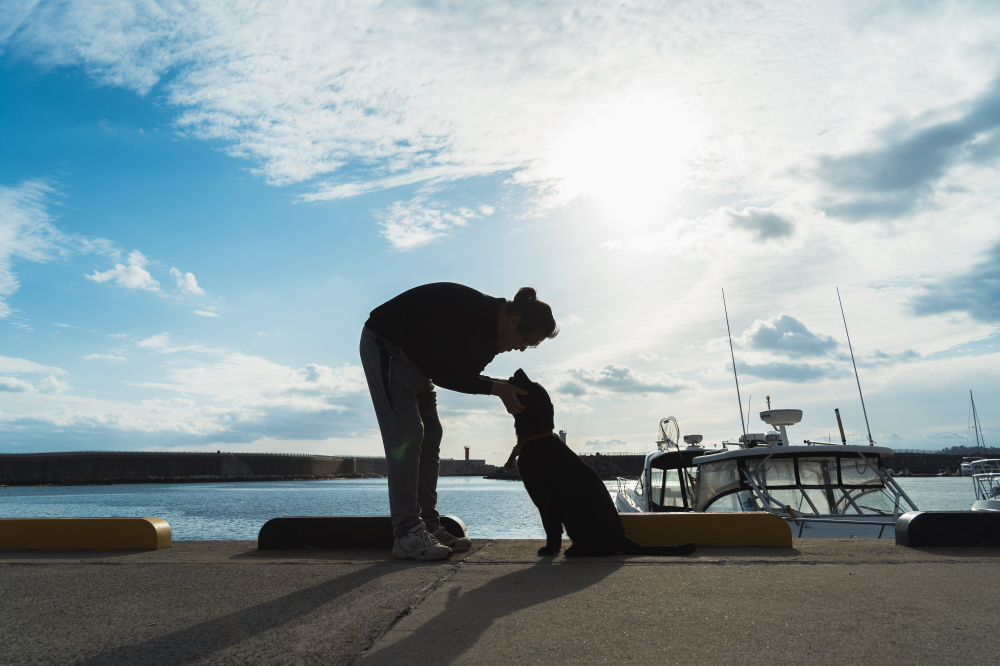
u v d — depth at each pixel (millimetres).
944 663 1552
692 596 2350
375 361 3457
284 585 2666
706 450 10102
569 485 3486
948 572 2789
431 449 3812
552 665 1567
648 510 10719
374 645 1759
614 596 2367
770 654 1641
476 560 3354
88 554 3756
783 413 8281
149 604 2316
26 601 2389
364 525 3844
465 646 1735
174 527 27859
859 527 6566
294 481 157250
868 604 2178
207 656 1678
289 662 1617
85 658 1673
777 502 7297
